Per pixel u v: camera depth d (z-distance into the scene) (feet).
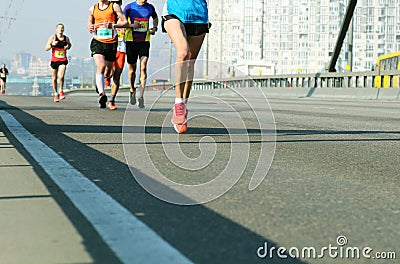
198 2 22.48
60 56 55.77
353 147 20.30
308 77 106.83
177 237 8.41
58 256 7.37
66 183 12.39
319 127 28.55
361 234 8.96
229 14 350.64
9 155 16.71
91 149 18.30
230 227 9.11
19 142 20.11
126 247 7.77
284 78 114.52
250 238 8.52
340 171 15.06
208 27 23.00
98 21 39.01
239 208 10.49
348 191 12.36
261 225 9.30
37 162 15.39
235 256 7.63
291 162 16.48
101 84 41.14
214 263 7.29
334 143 21.48
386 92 80.84
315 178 13.93
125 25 37.35
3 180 12.64
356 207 10.80
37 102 58.49
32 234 8.37
